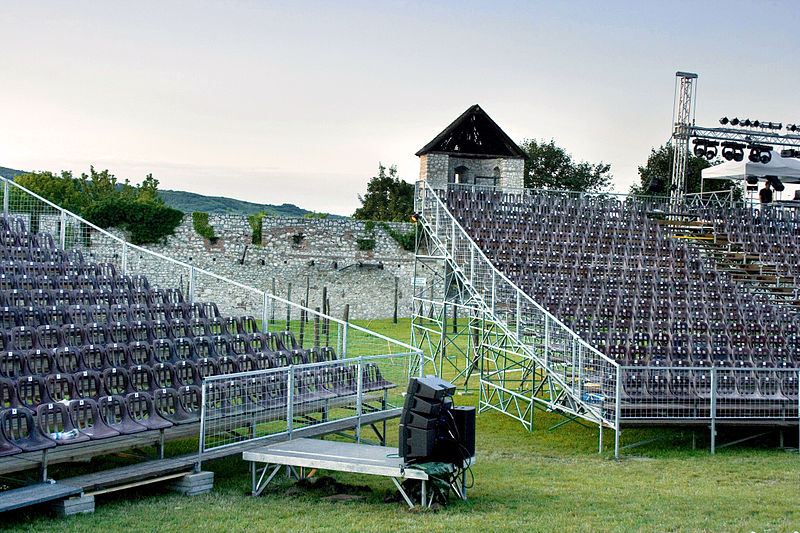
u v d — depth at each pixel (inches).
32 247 748.0
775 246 1042.1
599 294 855.1
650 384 666.2
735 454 623.2
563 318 789.2
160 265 1512.1
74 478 427.8
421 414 434.3
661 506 453.4
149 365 575.2
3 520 393.7
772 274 986.7
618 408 605.0
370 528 388.8
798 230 1088.8
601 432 627.8
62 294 655.8
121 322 632.4
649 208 1079.0
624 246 978.1
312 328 1406.3
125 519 398.0
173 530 382.3
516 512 429.7
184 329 663.1
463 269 871.1
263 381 560.7
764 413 641.0
